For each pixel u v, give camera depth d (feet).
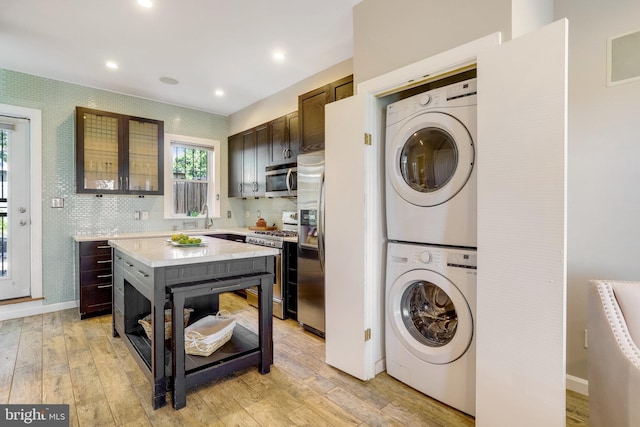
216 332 7.35
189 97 13.97
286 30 8.75
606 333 4.26
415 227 6.55
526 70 4.71
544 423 4.62
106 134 12.36
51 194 11.93
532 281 4.70
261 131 13.65
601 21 6.23
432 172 6.50
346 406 6.16
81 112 11.82
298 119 10.98
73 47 9.62
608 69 6.16
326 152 7.82
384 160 7.42
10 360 7.90
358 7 7.52
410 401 6.31
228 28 8.64
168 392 6.51
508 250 4.92
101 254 11.34
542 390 4.63
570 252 6.62
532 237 4.69
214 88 12.96
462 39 5.68
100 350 8.49
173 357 6.05
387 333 7.20
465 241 5.81
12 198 11.43
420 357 6.52
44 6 7.63
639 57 5.86
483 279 5.21
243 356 7.10
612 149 6.13
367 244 7.06
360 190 7.05
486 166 5.14
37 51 9.87
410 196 6.57
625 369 3.97
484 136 5.15
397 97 7.82
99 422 5.66
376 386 6.84
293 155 11.80
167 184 14.69
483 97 5.17
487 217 5.13
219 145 16.30
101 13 7.93
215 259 6.66
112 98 13.20
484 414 5.25
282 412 5.98
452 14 5.81
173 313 6.04
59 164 12.07
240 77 11.89
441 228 6.13
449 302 6.38
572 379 6.63
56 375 7.20
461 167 5.79
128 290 8.53
